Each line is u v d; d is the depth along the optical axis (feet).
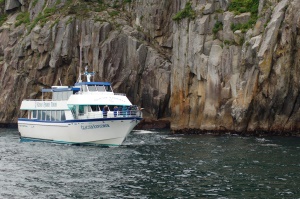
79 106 300.20
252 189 162.71
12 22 609.01
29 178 186.19
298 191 158.92
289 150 256.11
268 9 352.08
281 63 332.60
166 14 490.90
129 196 155.53
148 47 479.41
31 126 328.49
